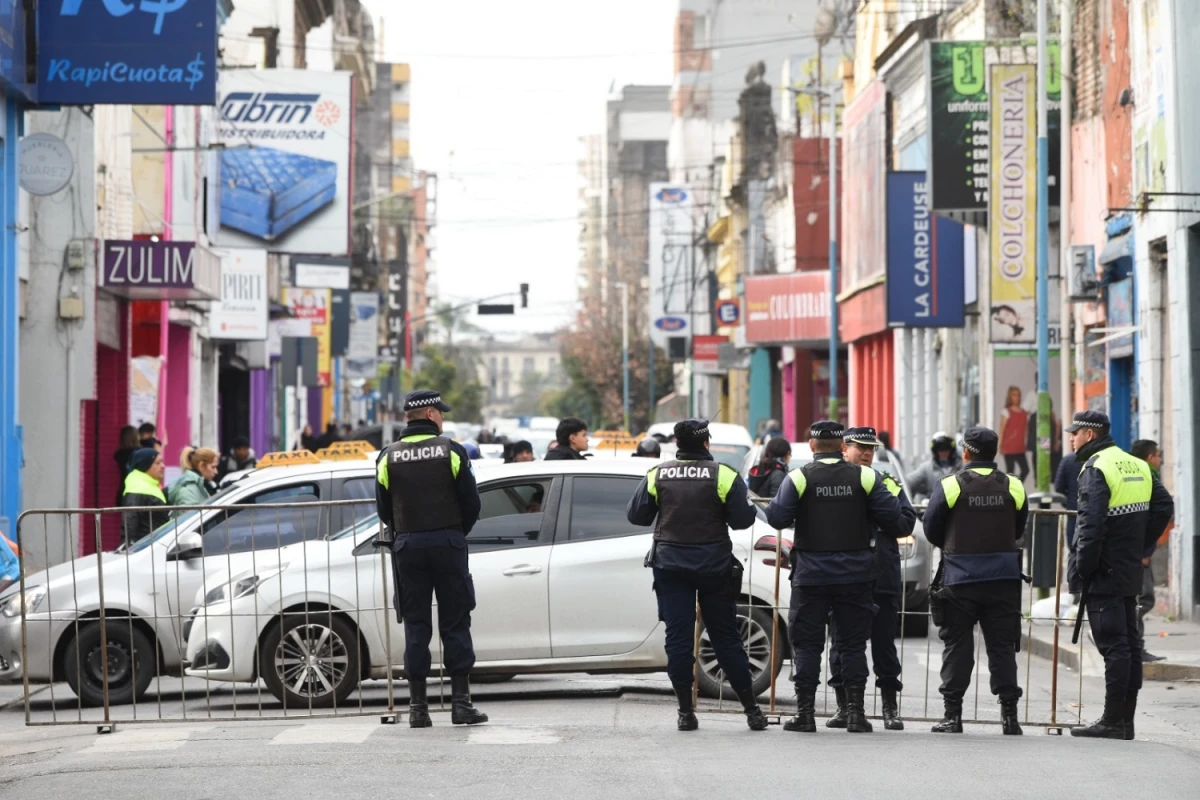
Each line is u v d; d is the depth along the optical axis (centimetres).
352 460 3866
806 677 2808
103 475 7856
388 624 2917
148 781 2286
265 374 13425
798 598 2808
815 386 14712
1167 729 3102
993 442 2820
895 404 11356
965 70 7288
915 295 8569
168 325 9000
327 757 2450
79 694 3025
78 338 6375
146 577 3397
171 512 3391
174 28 5009
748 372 17900
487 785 2200
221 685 3750
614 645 3159
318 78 9862
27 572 3456
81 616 3366
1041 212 5409
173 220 8781
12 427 5081
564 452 4228
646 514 2812
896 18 10925
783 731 2809
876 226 11219
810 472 2800
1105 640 2836
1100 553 2816
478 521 3191
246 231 9875
